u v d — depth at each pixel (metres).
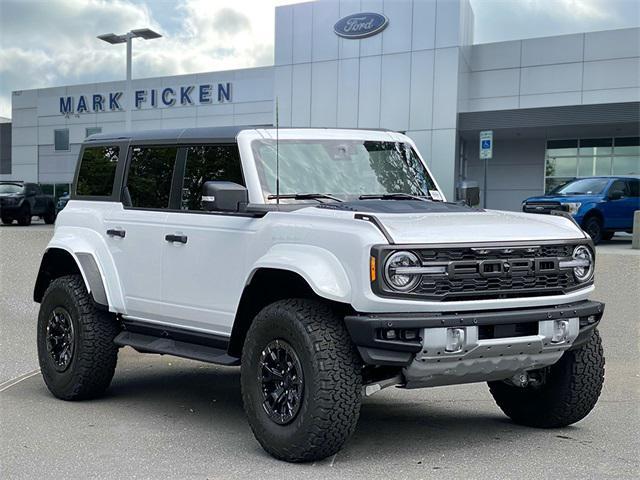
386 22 27.23
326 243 4.82
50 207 30.94
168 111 40.56
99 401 6.72
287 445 4.80
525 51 28.39
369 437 5.51
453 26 26.27
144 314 6.33
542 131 27.09
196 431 5.70
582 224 18.88
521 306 4.88
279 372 4.94
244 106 38.28
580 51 27.67
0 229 25.67
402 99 27.17
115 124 43.16
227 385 7.43
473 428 5.78
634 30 26.94
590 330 5.21
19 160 47.44
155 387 7.32
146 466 4.85
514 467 4.78
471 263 4.71
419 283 4.61
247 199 5.45
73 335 6.60
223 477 4.61
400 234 4.64
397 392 7.10
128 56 23.00
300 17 28.83
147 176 6.48
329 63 28.41
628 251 16.81
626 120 24.38
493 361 4.82
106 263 6.59
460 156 28.44
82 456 5.07
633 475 4.64
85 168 7.13
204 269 5.74
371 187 6.01
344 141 6.15
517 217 5.38
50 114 45.91
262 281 5.30
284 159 5.82
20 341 9.47
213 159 5.97
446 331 4.57
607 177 20.00
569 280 5.12
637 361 8.26
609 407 6.45
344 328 4.78
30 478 4.65
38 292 7.38
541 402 5.68
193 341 5.98
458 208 5.63
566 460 4.94
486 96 28.98
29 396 6.90
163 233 6.09
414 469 4.74
